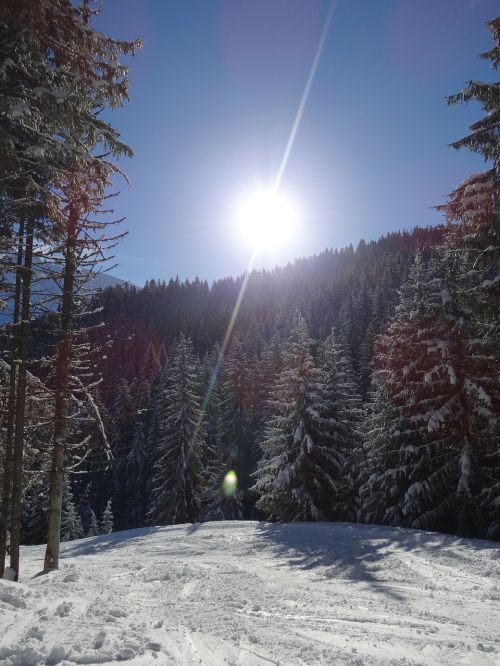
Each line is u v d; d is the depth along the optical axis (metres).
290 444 25.80
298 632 6.64
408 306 21.20
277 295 158.50
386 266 124.94
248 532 21.33
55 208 9.66
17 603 6.59
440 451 19.50
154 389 61.97
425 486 18.98
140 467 51.47
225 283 190.25
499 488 16.98
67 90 8.40
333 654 5.59
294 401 26.27
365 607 8.68
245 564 14.73
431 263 20.77
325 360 31.53
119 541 23.67
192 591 10.19
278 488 24.47
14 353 13.91
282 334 91.12
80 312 13.84
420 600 9.33
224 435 46.59
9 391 14.92
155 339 113.06
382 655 5.69
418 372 20.09
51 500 14.35
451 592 10.00
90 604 7.21
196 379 40.84
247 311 133.12
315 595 9.86
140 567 14.80
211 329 115.81
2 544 13.09
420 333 19.92
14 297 12.95
